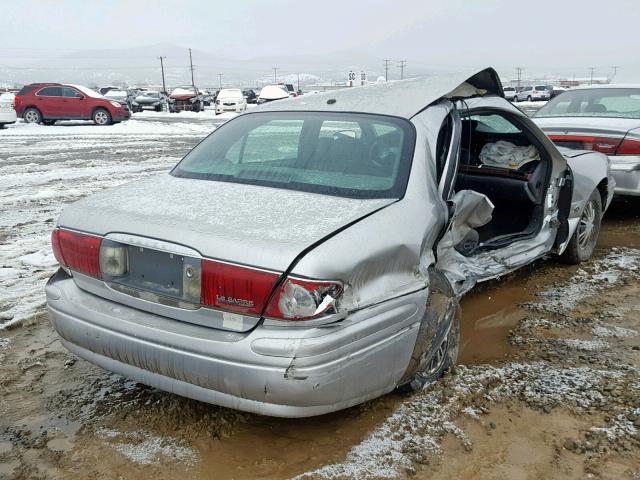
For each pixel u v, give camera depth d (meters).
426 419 3.07
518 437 2.95
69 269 3.04
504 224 4.95
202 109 41.75
